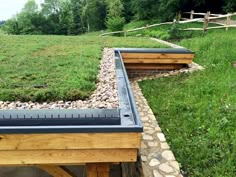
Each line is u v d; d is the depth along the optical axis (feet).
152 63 18.62
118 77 11.06
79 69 11.28
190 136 10.26
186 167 8.61
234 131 9.89
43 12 113.80
